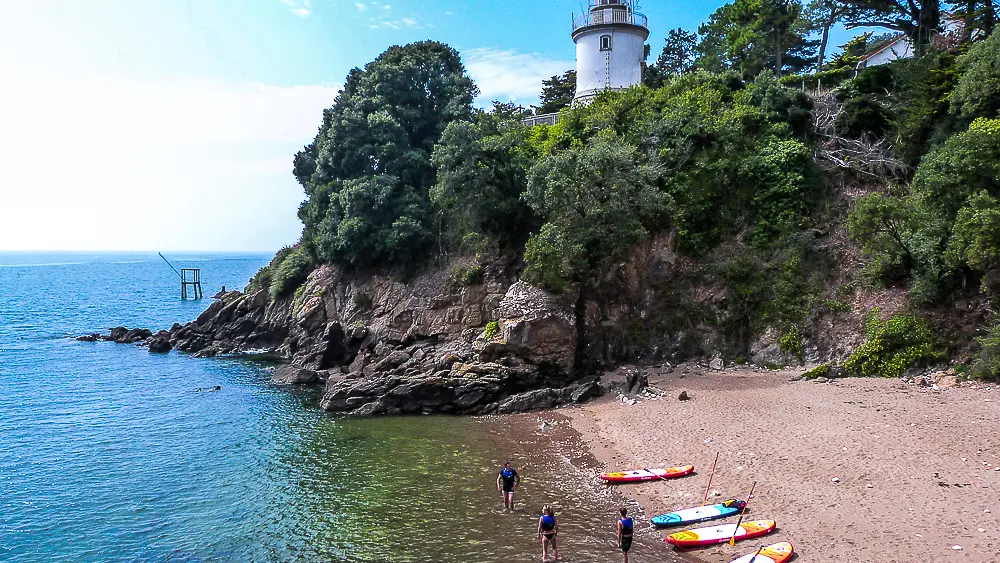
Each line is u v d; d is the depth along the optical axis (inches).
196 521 799.7
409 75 2039.9
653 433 1015.0
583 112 1862.7
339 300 1910.7
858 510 693.9
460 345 1464.1
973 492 710.5
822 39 2087.8
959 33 1678.2
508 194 1670.8
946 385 1115.9
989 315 1171.3
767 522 685.9
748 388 1217.4
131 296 4906.5
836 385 1186.0
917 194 1294.3
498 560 661.3
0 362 1978.3
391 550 695.7
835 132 1608.0
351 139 1913.1
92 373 1788.9
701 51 2581.2
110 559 712.4
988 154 1103.6
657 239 1562.5
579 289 1425.9
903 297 1283.2
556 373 1357.0
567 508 778.2
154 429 1214.9
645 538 692.1
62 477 968.3
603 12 2308.1
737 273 1461.6
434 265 1763.0
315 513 801.6
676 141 1588.3
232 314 2242.9
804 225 1489.9
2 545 751.1
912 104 1515.7
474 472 916.0
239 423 1237.7
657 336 1471.5
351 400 1300.4
